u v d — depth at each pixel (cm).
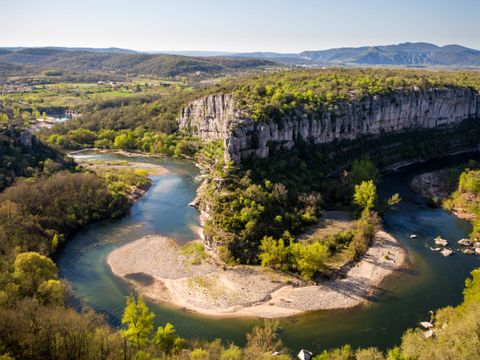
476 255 10119
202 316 7769
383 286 8712
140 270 9438
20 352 5062
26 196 11338
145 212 13238
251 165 12988
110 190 13762
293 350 6806
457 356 5262
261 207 10831
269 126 13750
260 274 9069
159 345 6234
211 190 12131
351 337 7162
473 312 6203
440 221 12225
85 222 12006
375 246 10425
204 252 10169
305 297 8288
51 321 5600
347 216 11981
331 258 9681
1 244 8912
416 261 9794
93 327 6391
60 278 9000
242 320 7650
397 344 6975
